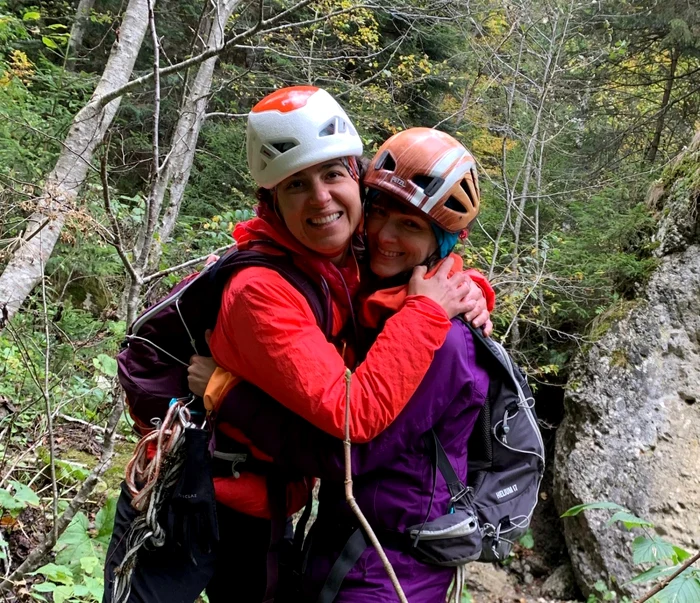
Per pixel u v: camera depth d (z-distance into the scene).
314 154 1.28
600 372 5.00
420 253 1.44
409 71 7.24
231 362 1.33
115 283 5.10
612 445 4.70
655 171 6.55
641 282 5.23
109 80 3.72
